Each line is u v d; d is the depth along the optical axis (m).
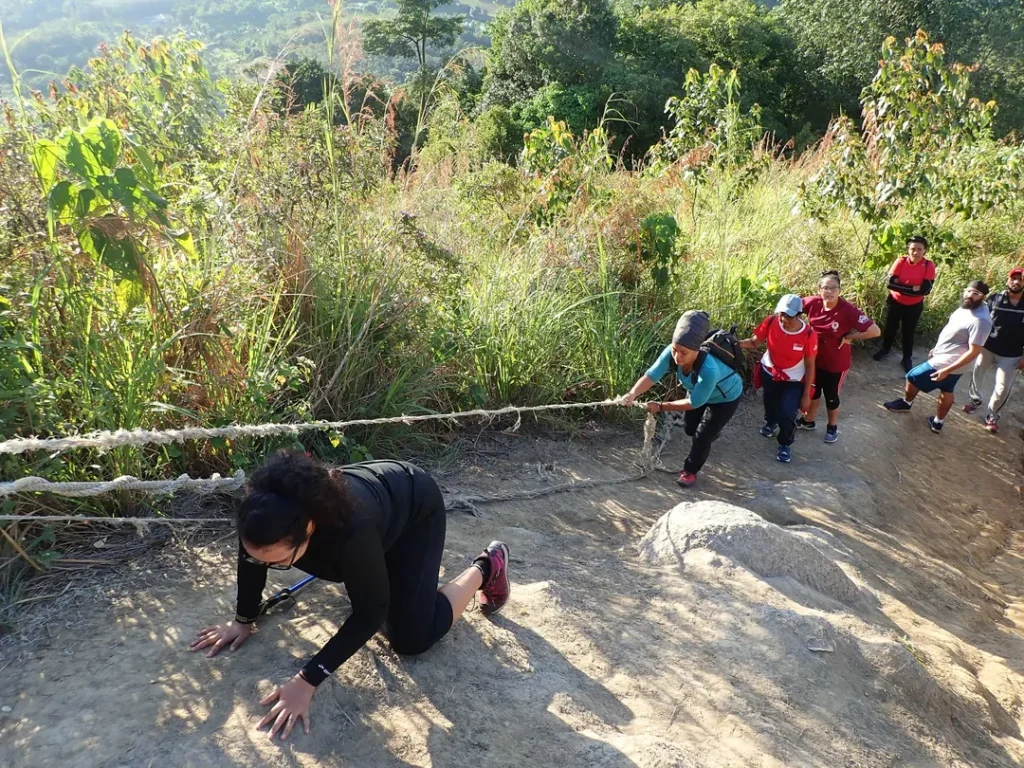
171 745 2.69
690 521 4.70
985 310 8.12
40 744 2.67
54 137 4.39
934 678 4.07
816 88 40.38
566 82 32.09
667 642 3.70
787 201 11.27
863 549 5.80
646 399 7.17
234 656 3.13
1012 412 9.56
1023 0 35.00
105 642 3.16
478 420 6.17
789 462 7.12
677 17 39.47
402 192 6.46
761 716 3.33
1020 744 3.96
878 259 10.16
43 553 3.46
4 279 3.87
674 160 11.85
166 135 5.66
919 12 35.81
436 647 3.31
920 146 10.07
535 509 5.27
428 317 5.83
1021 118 33.25
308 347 5.05
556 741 2.91
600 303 7.22
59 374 3.90
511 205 8.34
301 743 2.75
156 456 4.16
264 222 5.23
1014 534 7.36
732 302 8.48
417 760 2.76
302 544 2.44
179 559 3.74
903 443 8.23
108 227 3.81
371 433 5.25
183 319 4.36
